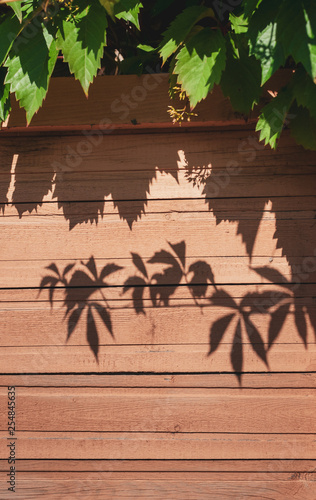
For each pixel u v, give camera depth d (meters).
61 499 1.61
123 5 1.37
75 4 1.35
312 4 1.18
